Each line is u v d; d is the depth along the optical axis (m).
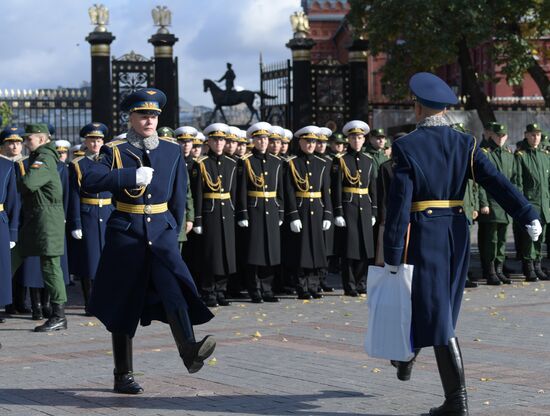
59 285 12.84
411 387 8.28
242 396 8.00
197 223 15.16
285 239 16.08
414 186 7.17
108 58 27.92
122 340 8.17
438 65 26.89
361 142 16.41
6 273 12.07
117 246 8.06
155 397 8.02
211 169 15.30
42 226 12.73
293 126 29.16
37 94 28.28
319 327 12.40
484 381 8.49
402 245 7.07
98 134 14.55
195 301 7.98
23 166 13.73
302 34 29.20
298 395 8.02
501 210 17.11
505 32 26.66
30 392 8.32
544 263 20.44
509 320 12.70
